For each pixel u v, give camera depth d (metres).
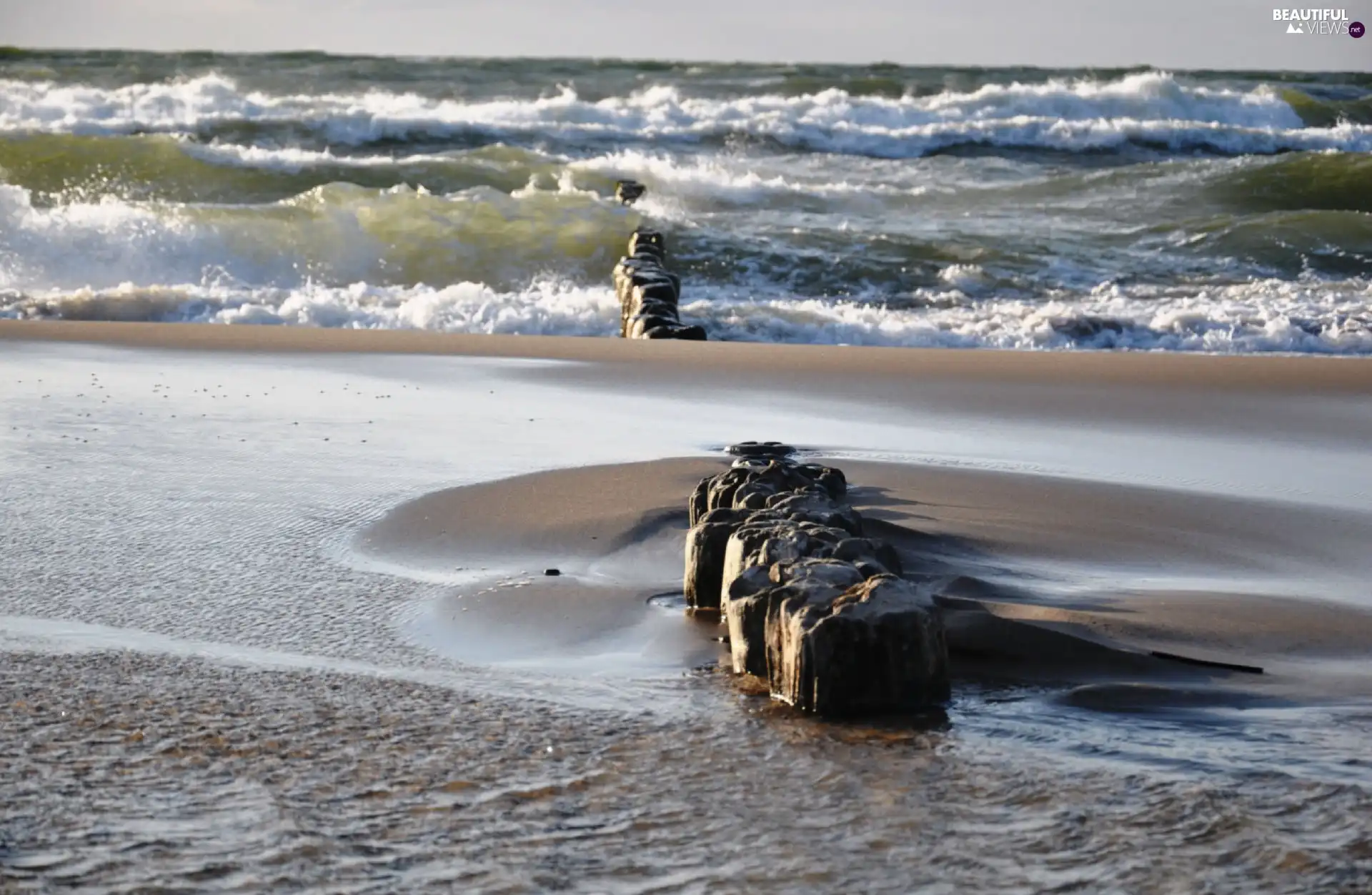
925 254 50.84
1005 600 13.23
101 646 11.02
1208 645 11.86
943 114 85.19
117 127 69.56
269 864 6.74
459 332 36.56
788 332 39.66
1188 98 87.75
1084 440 23.12
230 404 24.62
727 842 7.15
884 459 20.89
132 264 46.75
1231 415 25.84
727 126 75.50
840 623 9.60
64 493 17.36
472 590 13.40
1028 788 7.96
